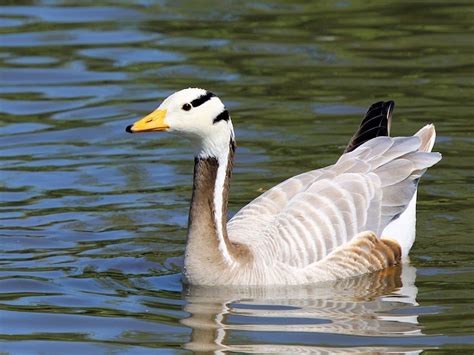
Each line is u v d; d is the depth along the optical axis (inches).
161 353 478.6
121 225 644.1
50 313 527.2
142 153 752.3
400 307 533.3
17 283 565.9
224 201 565.6
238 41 954.7
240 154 735.1
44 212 658.8
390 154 624.4
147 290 560.4
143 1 1075.9
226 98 829.8
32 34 977.5
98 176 711.7
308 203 595.2
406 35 955.3
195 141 562.3
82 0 1075.9
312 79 866.1
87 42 958.4
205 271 565.3
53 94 851.4
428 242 621.3
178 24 1002.1
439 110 794.8
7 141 765.9
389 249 602.9
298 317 521.3
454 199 668.1
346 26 984.9
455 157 721.6
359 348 479.2
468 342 483.8
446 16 1002.7
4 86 868.6
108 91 853.2
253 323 514.3
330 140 753.0
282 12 1031.6
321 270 578.6
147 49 940.6
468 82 848.3
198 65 901.2
